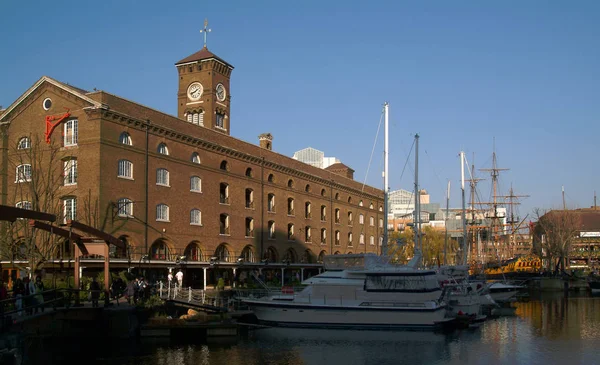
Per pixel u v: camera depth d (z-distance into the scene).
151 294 39.41
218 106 77.12
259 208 68.25
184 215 55.06
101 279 41.09
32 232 40.75
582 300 69.69
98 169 45.88
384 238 51.06
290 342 34.97
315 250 81.19
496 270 98.06
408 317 40.03
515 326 42.91
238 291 47.12
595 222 125.69
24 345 26.44
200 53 76.81
